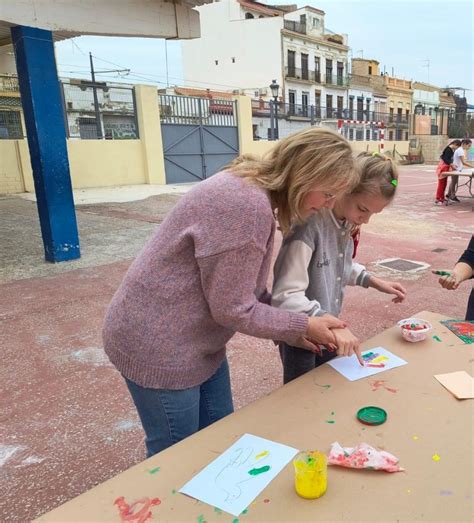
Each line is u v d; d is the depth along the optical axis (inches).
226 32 1565.0
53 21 193.3
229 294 48.3
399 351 67.5
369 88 1750.7
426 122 1350.9
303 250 63.6
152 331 51.9
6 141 495.2
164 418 55.6
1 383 113.9
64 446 90.3
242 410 53.3
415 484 40.8
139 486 42.0
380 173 62.0
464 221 330.3
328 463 43.4
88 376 116.7
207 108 645.9
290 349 74.5
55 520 38.3
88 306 164.7
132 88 565.0
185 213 49.1
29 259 229.0
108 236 280.5
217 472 43.4
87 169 535.2
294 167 49.9
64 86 531.8
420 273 202.5
